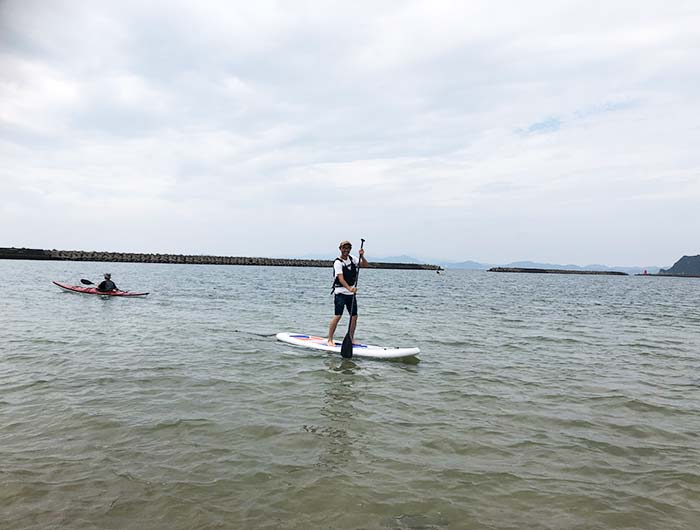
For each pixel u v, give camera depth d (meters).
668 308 23.42
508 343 10.75
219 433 4.68
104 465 3.87
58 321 11.96
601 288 52.00
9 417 4.94
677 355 9.77
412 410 5.64
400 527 3.11
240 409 5.45
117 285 28.03
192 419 5.04
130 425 4.80
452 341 10.88
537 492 3.66
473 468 4.06
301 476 3.80
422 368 7.98
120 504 3.27
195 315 14.30
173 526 3.04
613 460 4.32
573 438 4.85
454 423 5.21
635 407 5.98
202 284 31.59
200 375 6.94
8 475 3.63
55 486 3.49
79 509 3.19
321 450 4.35
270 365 7.83
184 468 3.87
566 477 3.94
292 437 4.64
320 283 38.56
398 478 3.83
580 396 6.43
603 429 5.14
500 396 6.33
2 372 6.79
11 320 11.95
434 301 23.66
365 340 10.86
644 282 93.62
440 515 3.28
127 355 8.15
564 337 11.94
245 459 4.09
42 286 24.05
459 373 7.65
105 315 13.44
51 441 4.34
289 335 10.36
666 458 4.38
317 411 5.48
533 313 18.36
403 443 4.59
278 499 3.42
